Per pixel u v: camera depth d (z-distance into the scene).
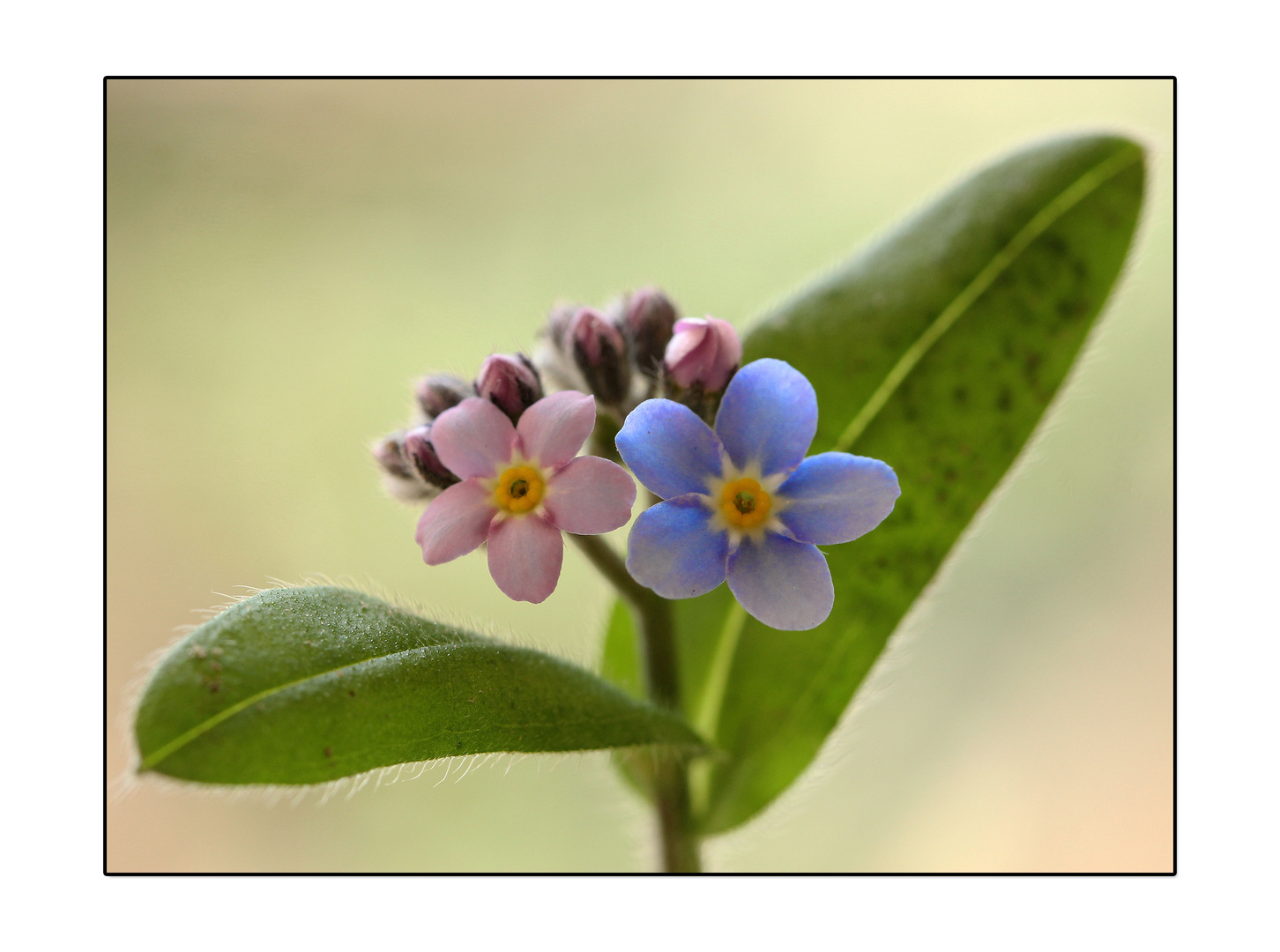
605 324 0.10
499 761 0.10
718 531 0.09
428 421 0.10
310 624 0.09
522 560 0.09
